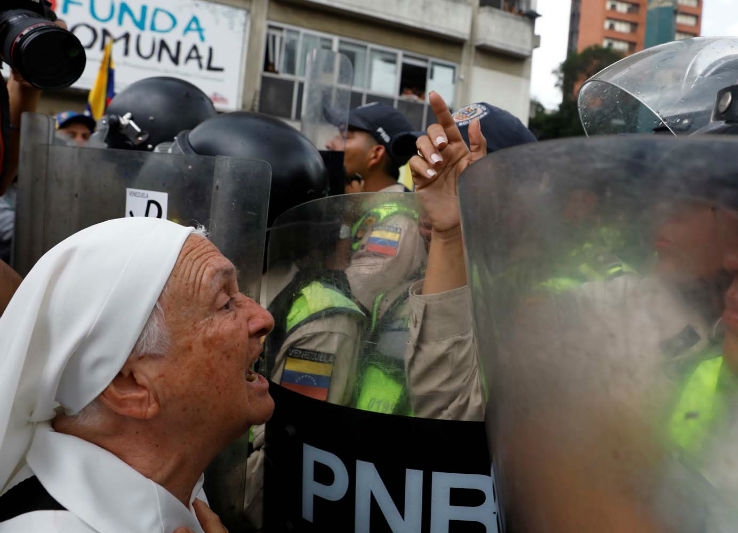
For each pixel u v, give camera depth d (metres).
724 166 0.40
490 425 0.62
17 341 0.81
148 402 0.87
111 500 0.84
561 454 0.50
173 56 11.34
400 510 1.00
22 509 0.83
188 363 0.87
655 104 0.88
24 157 1.48
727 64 0.86
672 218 0.43
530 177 0.49
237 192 1.18
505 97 15.34
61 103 10.61
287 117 12.60
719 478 0.44
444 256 1.02
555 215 0.48
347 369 1.10
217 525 1.01
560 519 0.51
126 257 0.85
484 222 0.55
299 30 12.65
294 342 1.14
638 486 0.46
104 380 0.86
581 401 0.48
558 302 0.49
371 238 1.11
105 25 10.75
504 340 0.55
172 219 1.23
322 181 1.79
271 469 1.18
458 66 14.67
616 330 0.46
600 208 0.45
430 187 1.04
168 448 0.90
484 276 0.57
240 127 1.69
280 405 1.15
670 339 0.44
